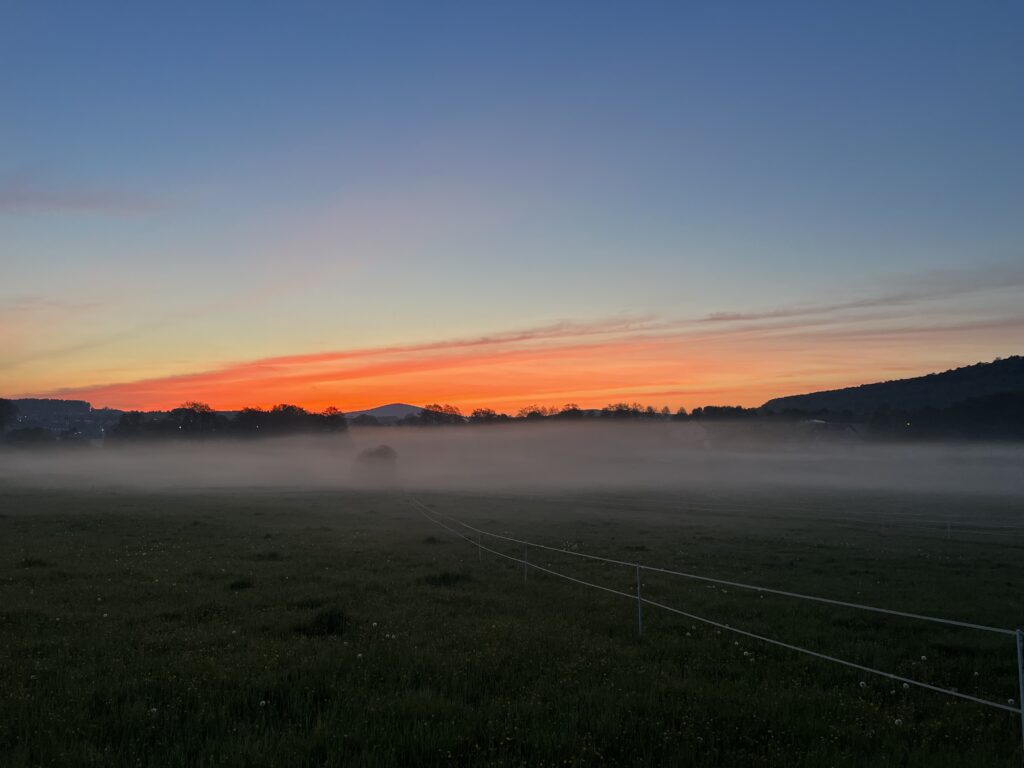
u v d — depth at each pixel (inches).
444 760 340.5
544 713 403.9
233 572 994.7
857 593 885.2
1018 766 339.0
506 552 1295.5
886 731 389.4
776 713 414.9
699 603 804.0
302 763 331.0
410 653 537.6
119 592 826.8
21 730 369.7
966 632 674.8
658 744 361.7
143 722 382.0
